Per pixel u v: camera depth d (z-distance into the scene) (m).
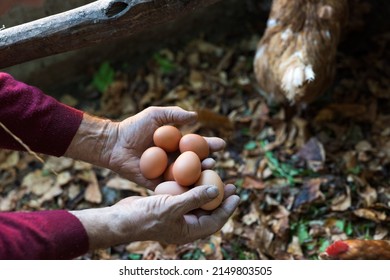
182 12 1.17
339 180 1.64
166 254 1.56
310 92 1.58
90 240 1.06
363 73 1.87
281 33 1.63
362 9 1.93
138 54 2.03
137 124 1.27
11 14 1.75
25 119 1.20
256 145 1.76
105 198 1.71
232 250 1.54
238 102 1.87
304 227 1.57
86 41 1.21
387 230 1.54
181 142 1.22
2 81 1.20
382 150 1.70
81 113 1.27
